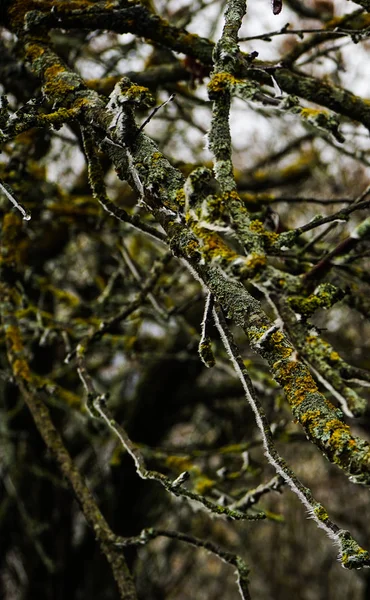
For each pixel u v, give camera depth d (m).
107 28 2.20
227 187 1.17
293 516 8.08
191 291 5.02
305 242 3.08
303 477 7.51
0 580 6.36
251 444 3.41
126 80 1.38
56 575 5.58
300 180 4.51
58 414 5.35
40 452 5.36
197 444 5.54
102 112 1.45
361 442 1.02
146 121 1.37
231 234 1.09
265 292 1.07
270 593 8.70
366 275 2.90
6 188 1.43
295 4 3.70
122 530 5.36
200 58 2.29
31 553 5.54
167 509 6.16
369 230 1.24
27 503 5.42
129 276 3.52
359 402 1.05
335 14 3.70
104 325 2.39
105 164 3.22
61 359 5.40
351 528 7.66
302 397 1.09
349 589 8.89
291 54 2.56
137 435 5.04
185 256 1.21
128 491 5.20
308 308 1.11
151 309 3.65
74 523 6.61
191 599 9.48
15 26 2.12
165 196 1.28
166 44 2.28
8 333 2.66
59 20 2.10
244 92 1.26
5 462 5.25
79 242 4.87
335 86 2.42
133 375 5.69
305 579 8.73
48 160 4.41
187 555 8.20
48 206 3.61
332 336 4.91
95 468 6.04
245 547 7.77
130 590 2.00
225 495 2.78
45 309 4.96
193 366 4.72
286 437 3.39
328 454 1.04
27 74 2.85
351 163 4.66
